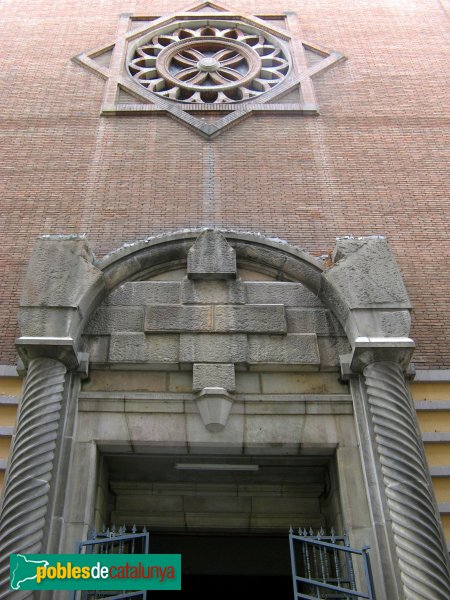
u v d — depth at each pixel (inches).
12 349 348.2
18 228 420.5
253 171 467.5
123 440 296.2
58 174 462.0
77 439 294.7
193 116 521.3
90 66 573.0
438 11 652.7
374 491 275.9
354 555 265.1
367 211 440.5
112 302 341.4
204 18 648.4
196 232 367.6
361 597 246.2
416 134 505.4
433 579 240.8
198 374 310.7
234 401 306.7
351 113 526.9
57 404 288.0
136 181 456.4
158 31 635.5
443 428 316.8
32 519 253.4
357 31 632.4
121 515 330.0
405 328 312.5
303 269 352.5
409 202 448.1
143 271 357.1
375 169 474.3
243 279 358.9
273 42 629.0
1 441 307.7
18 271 392.5
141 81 569.9
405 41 613.6
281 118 519.8
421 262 405.1
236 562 383.9
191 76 591.8
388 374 296.5
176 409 304.8
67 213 432.1
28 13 650.2
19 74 561.9
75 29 630.5
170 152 482.3
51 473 271.3
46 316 310.5
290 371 320.8
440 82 557.6
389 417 283.7
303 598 252.4
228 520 331.9
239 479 332.5
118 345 322.0
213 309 336.2
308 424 302.8
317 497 334.3
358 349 300.2
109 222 425.4
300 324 335.3
